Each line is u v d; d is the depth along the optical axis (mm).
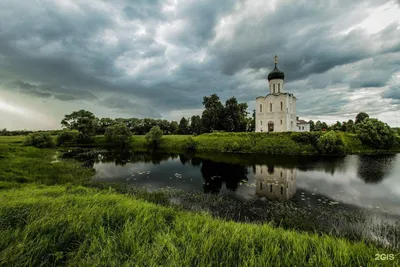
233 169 23469
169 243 4293
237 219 10008
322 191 14953
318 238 5621
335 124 69438
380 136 37281
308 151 34281
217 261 3768
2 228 4473
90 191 10570
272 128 48875
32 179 14875
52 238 4324
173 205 11352
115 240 4508
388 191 14898
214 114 57469
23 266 3439
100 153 38875
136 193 13430
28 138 39375
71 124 55688
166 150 43906
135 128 84062
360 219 10039
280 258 4129
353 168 23375
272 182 17656
